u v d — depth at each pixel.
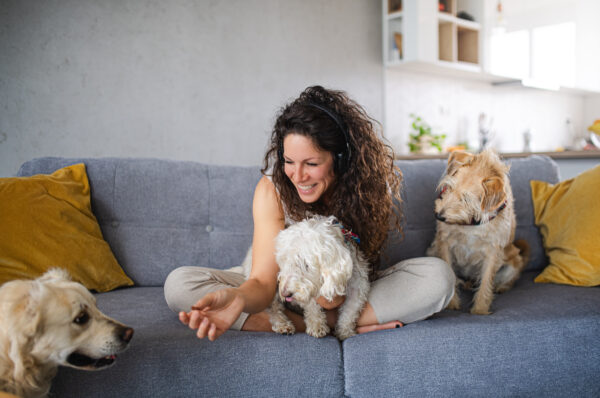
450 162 1.68
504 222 1.55
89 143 2.78
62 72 2.65
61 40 2.63
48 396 0.94
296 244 1.09
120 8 2.83
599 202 1.65
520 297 1.49
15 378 0.80
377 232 1.34
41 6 2.55
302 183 1.18
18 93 2.52
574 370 1.21
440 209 1.56
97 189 1.68
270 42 3.53
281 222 1.29
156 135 3.04
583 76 5.22
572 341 1.22
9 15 2.45
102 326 0.91
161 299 1.46
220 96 3.31
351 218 1.30
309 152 1.14
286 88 3.65
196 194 1.76
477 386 1.15
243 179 1.81
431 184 1.87
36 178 1.54
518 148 5.48
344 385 1.12
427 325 1.21
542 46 4.81
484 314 1.38
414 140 4.28
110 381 0.99
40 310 0.82
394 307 1.23
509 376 1.16
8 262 1.34
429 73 4.55
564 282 1.60
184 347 1.05
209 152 3.29
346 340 1.17
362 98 4.12
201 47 3.19
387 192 1.37
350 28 4.01
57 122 2.65
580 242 1.61
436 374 1.13
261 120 3.53
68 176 1.64
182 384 1.03
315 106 1.18
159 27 2.99
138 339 1.06
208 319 0.89
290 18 3.63
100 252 1.55
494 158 1.61
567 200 1.78
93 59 2.75
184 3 3.09
